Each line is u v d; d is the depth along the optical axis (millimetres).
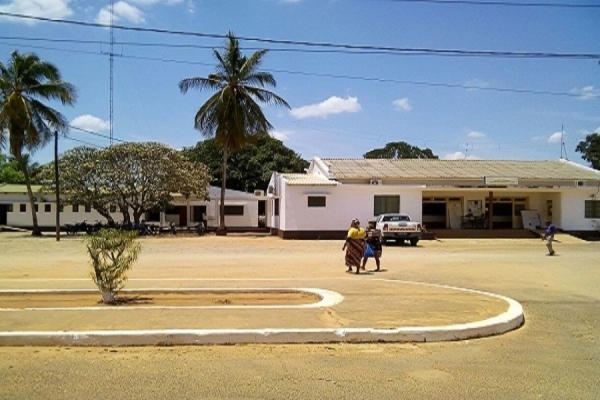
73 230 37719
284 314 8703
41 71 35812
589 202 36781
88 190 37812
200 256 21875
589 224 36594
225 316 8484
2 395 5312
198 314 8633
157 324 7859
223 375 6016
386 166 38625
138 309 9016
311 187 33625
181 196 43062
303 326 7820
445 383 5855
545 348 7430
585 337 8094
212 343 7328
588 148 59250
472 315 8836
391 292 11219
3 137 35781
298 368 6320
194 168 40938
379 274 15453
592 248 27812
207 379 5867
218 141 36406
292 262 19156
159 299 10445
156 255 22359
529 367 6500
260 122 36625
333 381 5863
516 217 39781
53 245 27781
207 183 41938
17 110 34625
